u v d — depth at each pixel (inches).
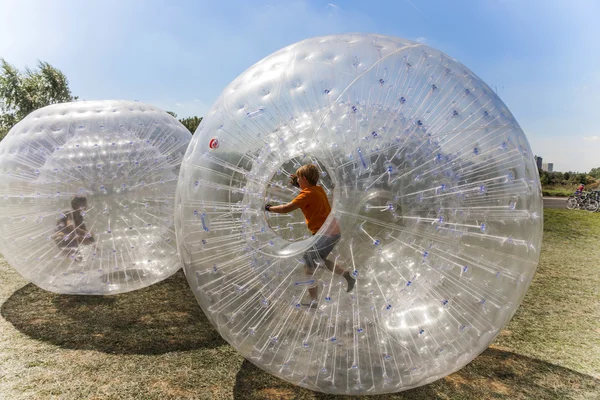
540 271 239.5
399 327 91.0
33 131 157.9
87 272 156.4
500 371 125.4
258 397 110.1
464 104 98.0
